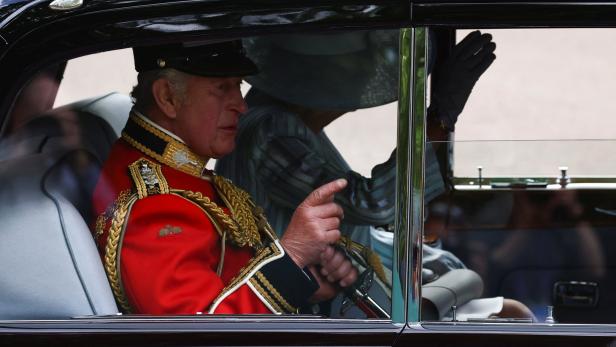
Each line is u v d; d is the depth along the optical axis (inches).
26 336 348.8
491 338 343.9
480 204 450.6
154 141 402.0
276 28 345.7
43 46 347.9
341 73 397.1
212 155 406.0
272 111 416.5
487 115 427.2
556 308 447.8
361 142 394.0
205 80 396.5
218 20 346.0
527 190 454.9
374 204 376.8
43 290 358.3
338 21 343.9
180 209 390.3
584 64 444.1
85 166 384.5
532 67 434.6
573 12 342.3
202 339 346.6
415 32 343.6
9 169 366.9
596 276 457.7
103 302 361.7
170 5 346.0
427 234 370.9
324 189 387.9
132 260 379.9
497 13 342.3
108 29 347.3
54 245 361.4
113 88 392.8
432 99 392.8
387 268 358.9
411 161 345.7
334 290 376.8
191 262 384.2
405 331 346.0
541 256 459.2
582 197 458.0
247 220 402.9
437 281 381.1
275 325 349.1
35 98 359.6
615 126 462.3
